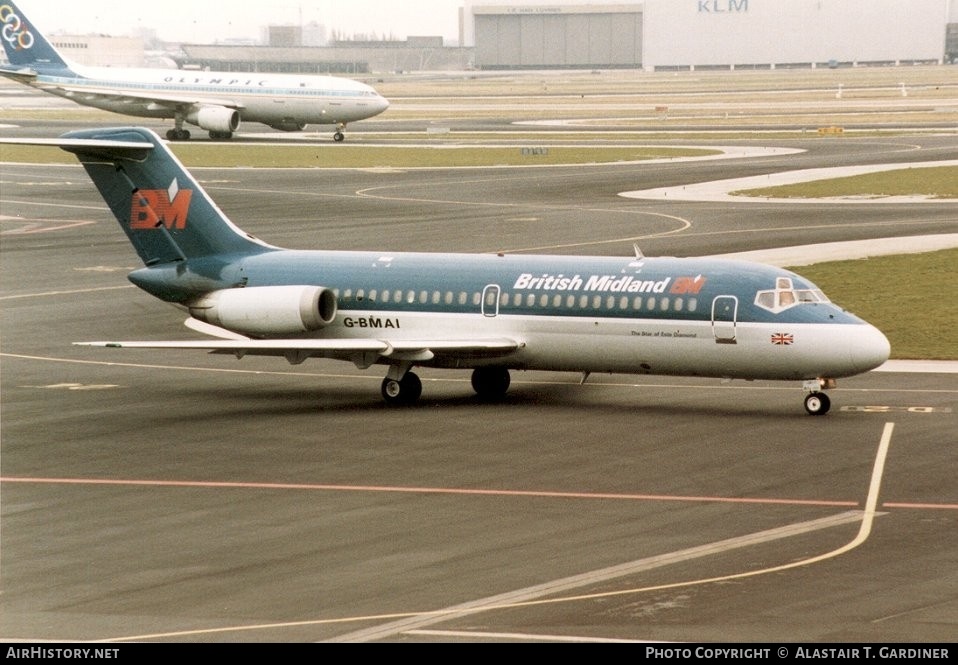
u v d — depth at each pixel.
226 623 40.31
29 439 68.00
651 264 75.12
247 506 54.56
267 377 85.69
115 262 136.62
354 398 78.56
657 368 74.19
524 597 42.12
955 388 78.50
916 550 46.81
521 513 52.72
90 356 92.75
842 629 38.50
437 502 54.69
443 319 77.25
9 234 156.88
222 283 81.94
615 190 195.50
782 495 54.94
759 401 75.56
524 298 75.69
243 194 190.25
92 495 56.78
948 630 38.31
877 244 138.25
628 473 59.09
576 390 79.94
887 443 64.38
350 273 79.81
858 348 69.50
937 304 105.38
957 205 172.00
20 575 45.72
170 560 47.25
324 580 44.47
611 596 42.03
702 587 42.78
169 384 83.38
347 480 58.69
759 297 71.56
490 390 78.88
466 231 152.75
